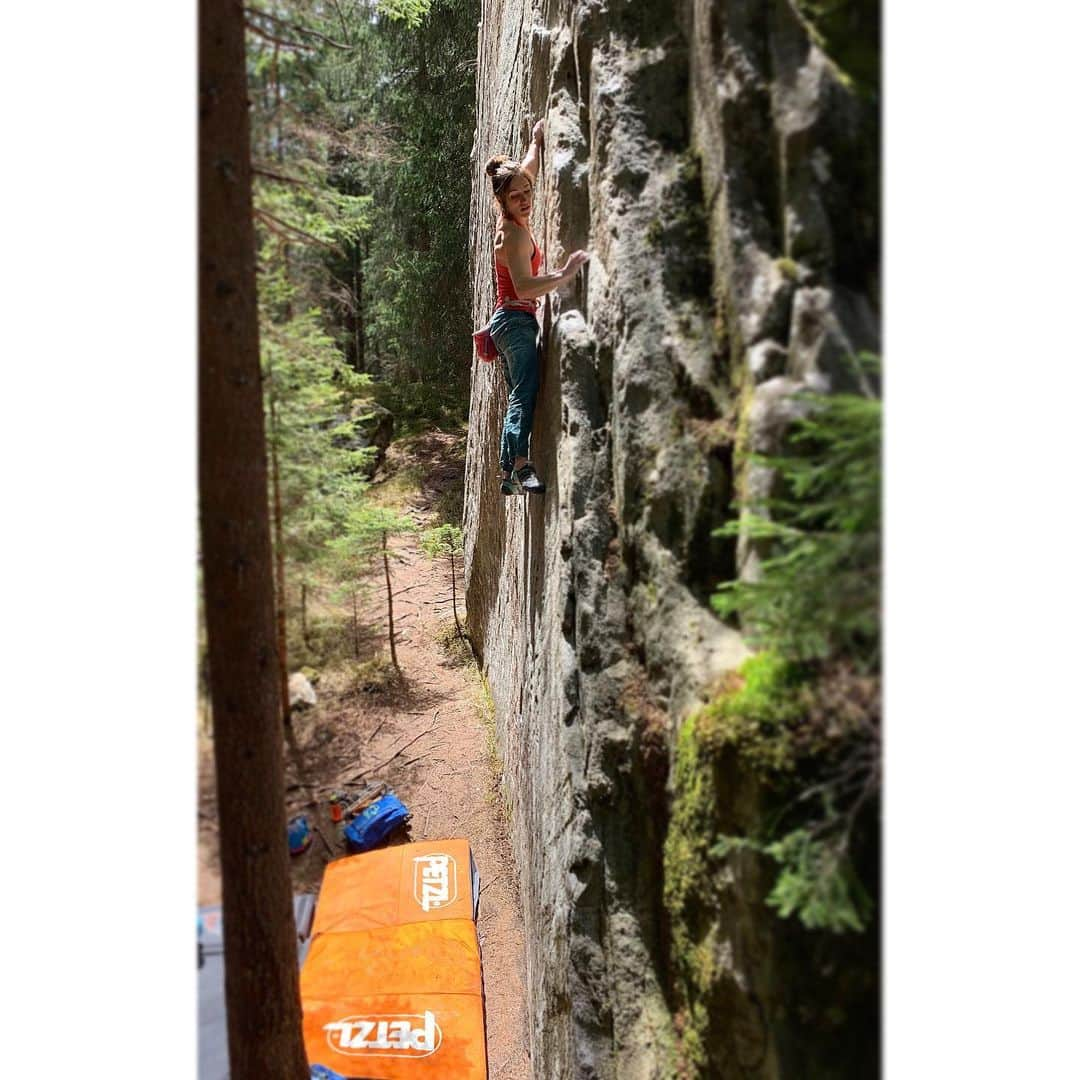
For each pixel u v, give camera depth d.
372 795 8.41
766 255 3.38
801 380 3.12
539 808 5.89
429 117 13.02
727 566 3.60
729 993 3.21
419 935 6.66
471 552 11.09
